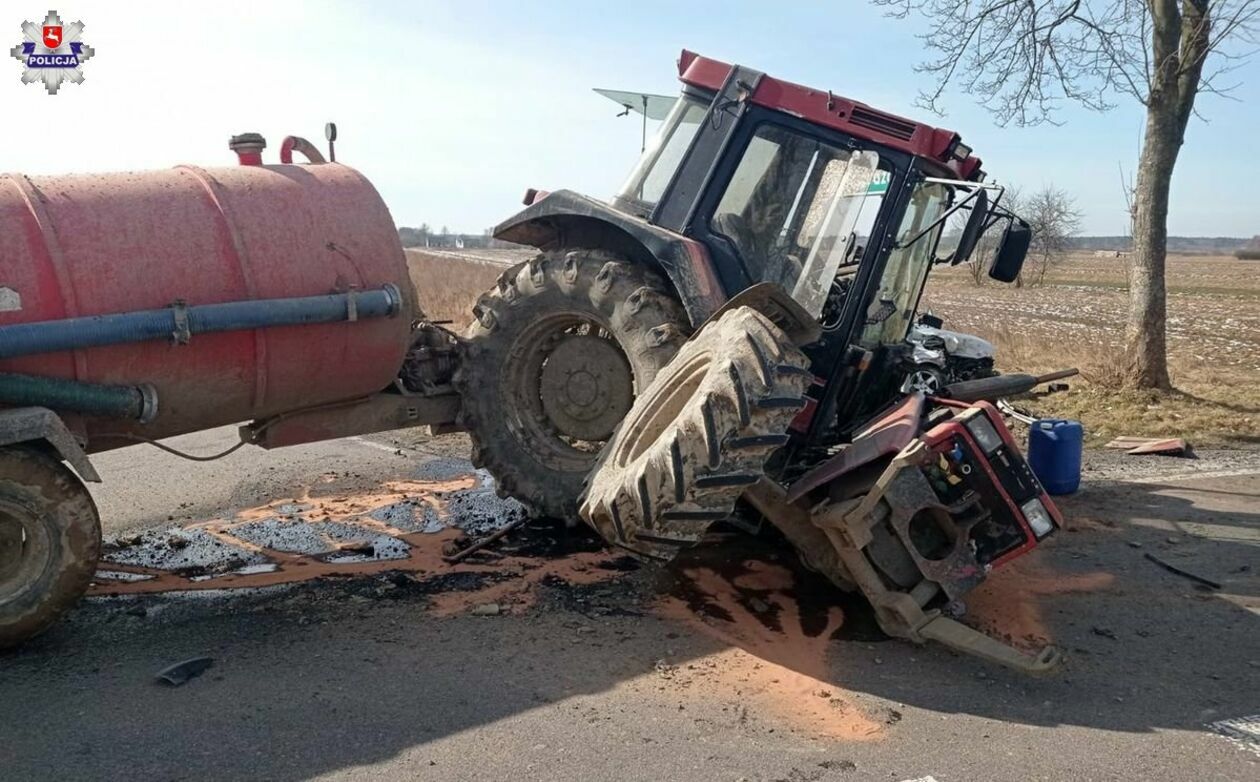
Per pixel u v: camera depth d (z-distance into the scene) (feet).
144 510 20.80
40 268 13.69
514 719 11.75
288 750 10.91
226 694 12.28
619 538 13.78
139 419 14.84
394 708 11.96
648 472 13.09
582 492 16.94
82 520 13.70
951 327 58.95
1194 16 32.94
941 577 14.05
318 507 21.12
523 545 18.63
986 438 13.97
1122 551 19.07
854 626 15.06
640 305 17.98
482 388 19.67
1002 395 25.50
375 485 23.02
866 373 20.21
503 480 19.71
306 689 12.44
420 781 10.33
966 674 13.41
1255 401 34.19
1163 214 34.65
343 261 16.40
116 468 24.41
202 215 15.20
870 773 10.72
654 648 13.99
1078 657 14.15
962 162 19.43
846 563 14.56
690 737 11.43
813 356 18.54
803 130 18.70
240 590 16.08
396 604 15.52
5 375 13.42
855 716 12.07
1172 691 13.07
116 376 14.51
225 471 24.18
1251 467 26.14
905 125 18.16
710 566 17.51
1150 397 34.27
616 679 12.94
